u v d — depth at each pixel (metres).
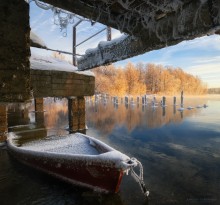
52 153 7.13
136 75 87.75
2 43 2.52
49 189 6.76
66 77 12.45
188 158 10.00
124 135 15.02
